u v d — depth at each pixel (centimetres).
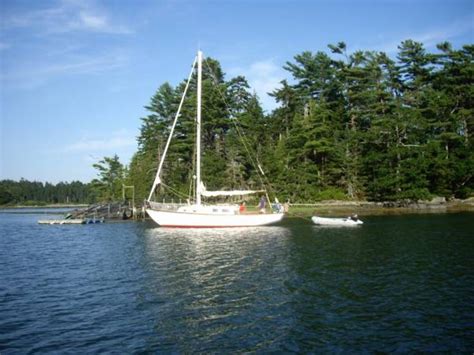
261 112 8431
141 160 8350
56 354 1138
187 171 7819
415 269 2067
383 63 7325
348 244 2925
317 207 6331
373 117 6944
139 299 1638
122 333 1284
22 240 3800
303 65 8375
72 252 2933
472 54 6988
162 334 1271
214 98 7581
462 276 1903
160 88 8394
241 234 3672
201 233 3797
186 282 1892
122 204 6775
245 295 1662
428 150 6375
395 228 3834
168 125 8300
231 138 7375
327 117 7362
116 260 2522
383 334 1251
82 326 1348
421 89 7238
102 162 10531
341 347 1166
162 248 2927
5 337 1263
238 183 7000
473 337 1223
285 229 4006
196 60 4494
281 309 1484
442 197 6494
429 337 1227
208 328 1314
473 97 6781
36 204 17300
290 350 1148
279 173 6812
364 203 6469
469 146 6588
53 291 1792
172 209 4275
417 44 7262
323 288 1744
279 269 2131
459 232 3403
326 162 7175
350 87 7431
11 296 1719
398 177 6228
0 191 16900
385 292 1675
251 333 1268
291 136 7119
